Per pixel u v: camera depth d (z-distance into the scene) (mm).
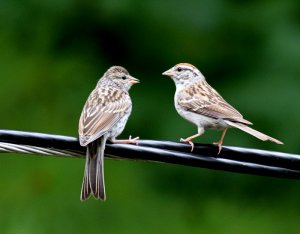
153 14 18031
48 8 18219
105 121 11969
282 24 17953
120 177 16625
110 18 18219
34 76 17500
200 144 11258
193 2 18078
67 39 18359
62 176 15961
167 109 17703
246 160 11211
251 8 18234
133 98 17859
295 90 17188
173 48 18375
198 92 13352
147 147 11172
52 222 15742
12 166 16031
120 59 18469
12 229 15641
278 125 17016
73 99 17406
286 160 11125
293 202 17312
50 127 17078
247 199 17281
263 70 17703
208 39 18266
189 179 17125
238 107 17266
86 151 11266
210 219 16766
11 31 17969
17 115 17172
